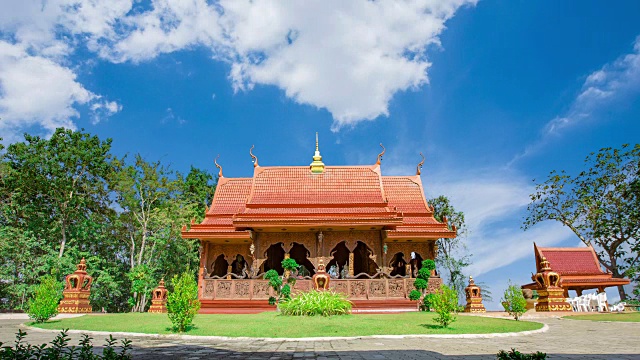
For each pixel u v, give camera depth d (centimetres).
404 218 2398
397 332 1189
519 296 1585
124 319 1602
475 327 1284
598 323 1559
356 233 2214
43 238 3164
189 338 1160
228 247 2366
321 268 1961
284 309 1633
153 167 3569
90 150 3391
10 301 3038
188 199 3975
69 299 2088
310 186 2406
